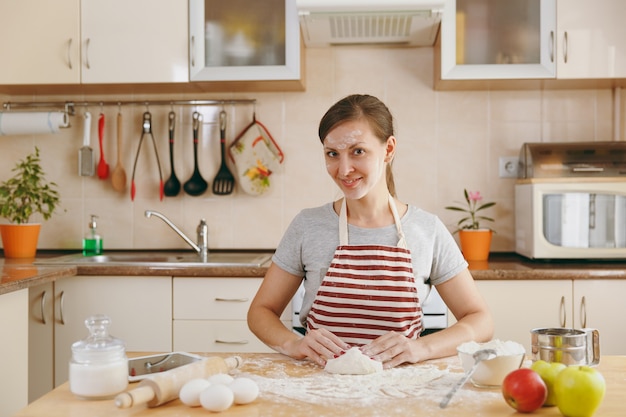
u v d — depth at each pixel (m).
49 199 3.13
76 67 2.98
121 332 2.73
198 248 3.10
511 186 3.23
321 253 1.66
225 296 2.72
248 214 3.30
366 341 1.58
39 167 3.14
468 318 1.59
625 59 2.84
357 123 1.53
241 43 2.95
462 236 2.98
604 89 3.19
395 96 3.25
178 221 3.33
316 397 1.16
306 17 2.80
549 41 2.85
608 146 2.87
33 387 2.76
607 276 2.60
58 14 2.98
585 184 2.78
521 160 3.10
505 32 2.88
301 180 3.28
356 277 1.60
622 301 2.61
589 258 2.80
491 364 1.20
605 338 2.62
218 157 3.30
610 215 2.80
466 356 1.25
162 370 1.31
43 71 2.98
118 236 3.34
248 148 3.23
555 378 1.09
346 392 1.20
